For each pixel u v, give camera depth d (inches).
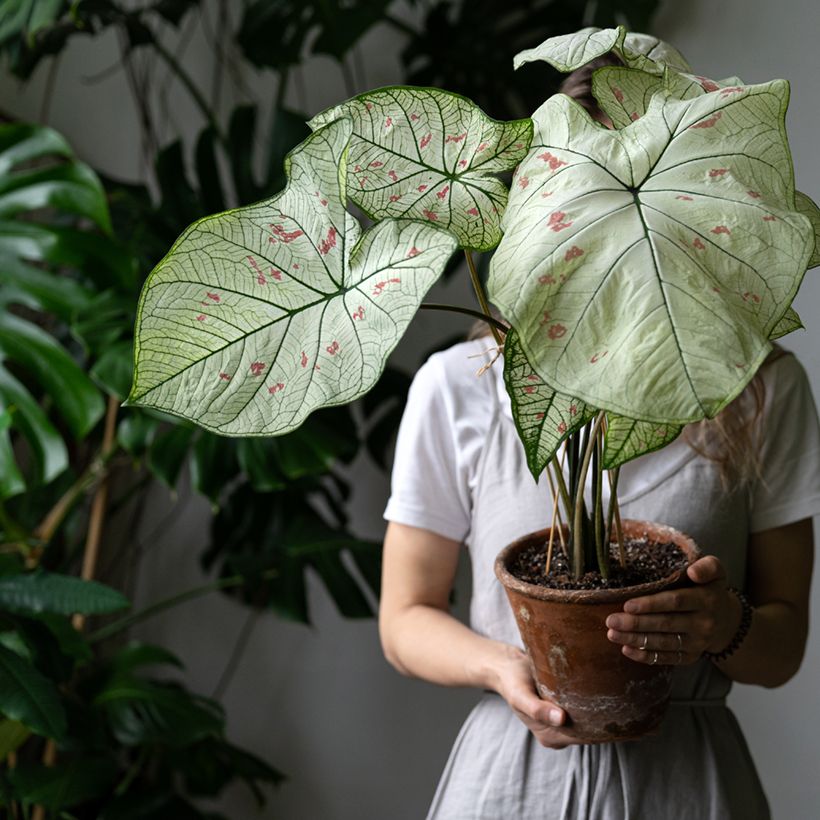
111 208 75.6
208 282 23.2
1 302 66.9
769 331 20.8
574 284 20.8
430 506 44.4
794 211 22.5
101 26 77.7
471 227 26.0
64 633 60.5
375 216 25.9
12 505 81.7
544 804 39.1
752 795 40.3
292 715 89.0
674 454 40.4
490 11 80.4
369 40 85.4
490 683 37.9
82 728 66.3
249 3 81.4
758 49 72.3
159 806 71.4
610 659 30.2
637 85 25.9
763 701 72.7
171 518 90.3
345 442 71.2
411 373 84.2
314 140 22.6
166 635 90.8
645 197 21.9
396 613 44.6
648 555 33.2
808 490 40.5
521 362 22.9
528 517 41.7
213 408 23.3
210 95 88.2
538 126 24.4
